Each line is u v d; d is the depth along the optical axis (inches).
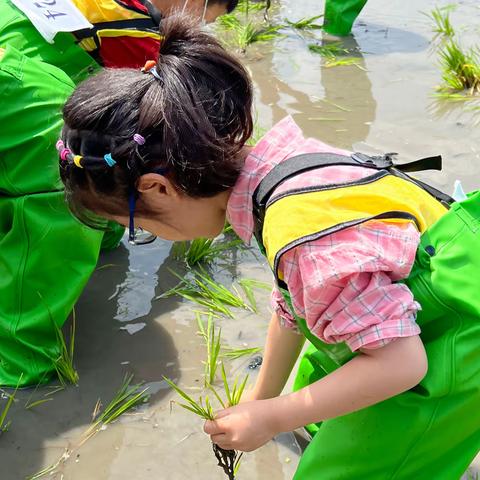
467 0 220.1
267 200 58.3
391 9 214.8
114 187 57.4
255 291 106.0
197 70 56.2
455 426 62.2
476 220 61.5
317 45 189.6
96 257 90.7
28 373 89.0
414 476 65.1
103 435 83.2
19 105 82.6
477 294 59.6
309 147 61.8
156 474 78.5
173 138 54.6
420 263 60.9
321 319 57.0
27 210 84.2
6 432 83.7
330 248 54.9
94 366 92.7
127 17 97.5
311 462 68.0
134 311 102.3
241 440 62.7
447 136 143.0
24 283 86.7
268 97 162.7
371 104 158.1
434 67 175.5
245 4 217.2
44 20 94.0
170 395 88.5
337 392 58.0
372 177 59.4
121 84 56.6
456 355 59.9
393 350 56.1
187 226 61.9
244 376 90.6
